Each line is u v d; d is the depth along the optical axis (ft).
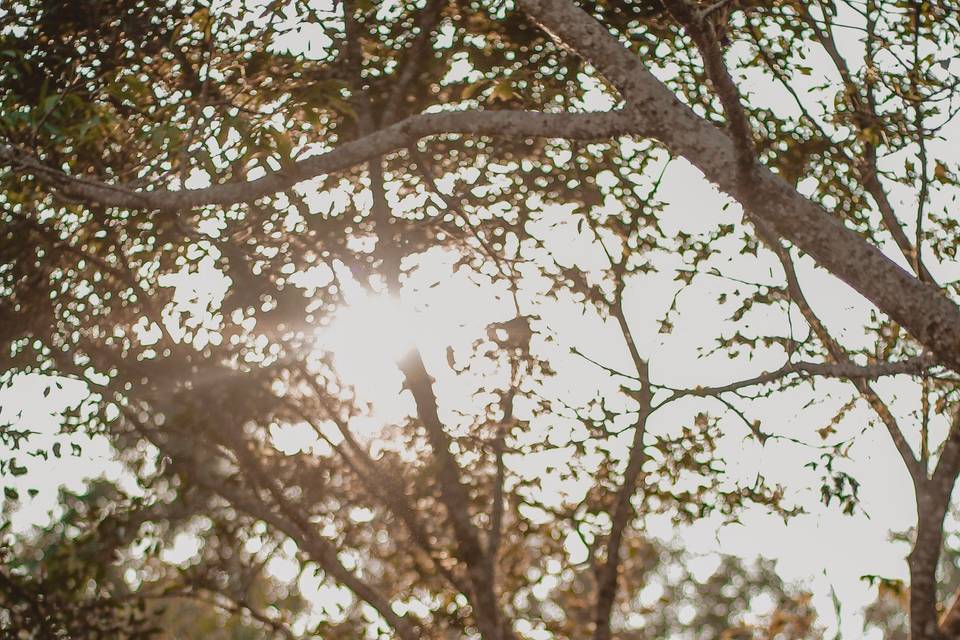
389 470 33.24
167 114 25.14
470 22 31.91
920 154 28.02
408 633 33.73
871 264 17.75
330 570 33.37
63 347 31.89
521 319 32.73
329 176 33.42
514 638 33.73
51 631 34.04
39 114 21.22
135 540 34.55
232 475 33.01
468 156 34.32
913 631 29.35
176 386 31.50
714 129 18.98
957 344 17.22
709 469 32.73
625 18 30.55
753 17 29.96
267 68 27.02
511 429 33.14
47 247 30.73
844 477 29.27
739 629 33.04
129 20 27.35
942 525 29.63
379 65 32.91
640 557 35.63
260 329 31.19
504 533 34.99
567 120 19.86
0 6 27.32
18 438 32.60
